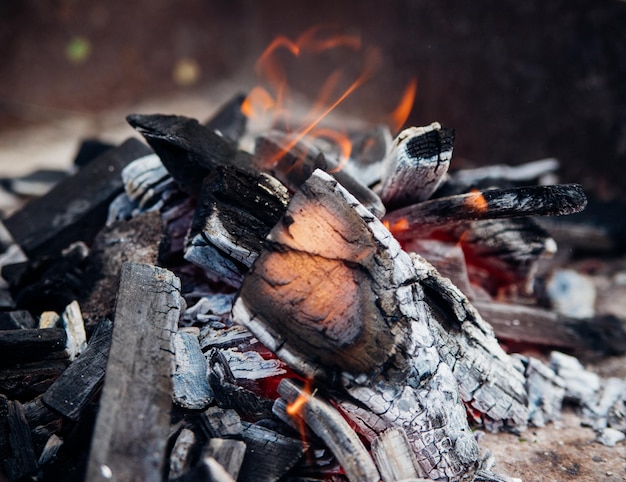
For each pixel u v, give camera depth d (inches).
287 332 26.5
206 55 81.3
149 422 26.0
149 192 32.4
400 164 29.5
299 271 27.0
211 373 27.8
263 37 77.3
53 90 72.0
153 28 76.9
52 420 28.0
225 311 30.0
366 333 26.8
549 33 42.9
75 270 31.8
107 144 39.7
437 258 31.3
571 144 44.1
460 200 29.5
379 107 60.0
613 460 29.1
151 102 77.0
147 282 28.5
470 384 28.7
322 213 27.6
